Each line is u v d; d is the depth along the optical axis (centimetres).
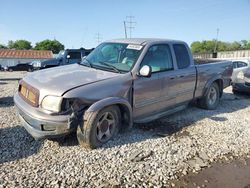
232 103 810
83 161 381
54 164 370
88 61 530
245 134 528
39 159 382
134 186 333
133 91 460
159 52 528
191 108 703
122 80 443
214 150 448
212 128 552
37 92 394
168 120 593
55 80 414
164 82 522
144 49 493
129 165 380
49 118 376
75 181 334
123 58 493
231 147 464
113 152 412
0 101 741
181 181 351
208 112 676
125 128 469
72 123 382
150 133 507
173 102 564
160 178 354
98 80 423
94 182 335
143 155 410
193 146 458
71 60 1648
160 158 407
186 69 587
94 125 400
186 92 595
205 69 651
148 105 498
